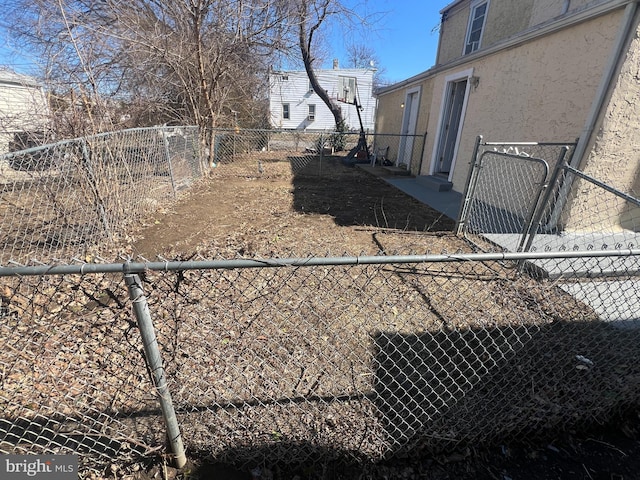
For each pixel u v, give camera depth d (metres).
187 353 2.06
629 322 2.47
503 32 7.61
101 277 2.93
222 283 2.69
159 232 4.34
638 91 3.70
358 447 1.57
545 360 2.11
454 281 3.09
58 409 1.70
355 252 3.80
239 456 1.51
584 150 3.99
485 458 1.54
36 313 2.26
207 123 9.06
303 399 1.82
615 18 3.56
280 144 17.53
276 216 5.28
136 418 1.66
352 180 8.96
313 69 15.13
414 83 9.44
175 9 7.45
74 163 3.54
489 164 5.74
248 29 8.36
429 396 1.85
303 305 2.58
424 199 6.55
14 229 4.02
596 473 1.48
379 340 2.29
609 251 1.24
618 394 1.81
